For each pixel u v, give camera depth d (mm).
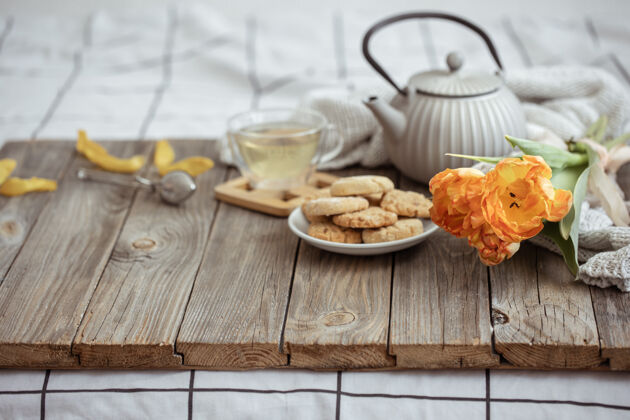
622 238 1125
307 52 1888
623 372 1078
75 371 1106
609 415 1075
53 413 1102
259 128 1314
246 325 1094
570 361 1064
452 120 1240
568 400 1079
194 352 1082
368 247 1137
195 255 1194
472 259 1166
